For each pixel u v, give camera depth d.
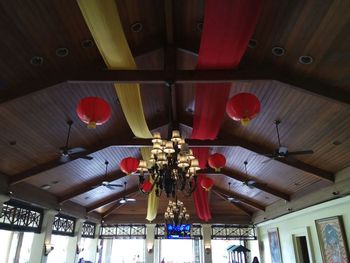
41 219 8.55
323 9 3.47
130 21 4.30
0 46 3.78
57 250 10.87
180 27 4.64
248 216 12.88
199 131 5.63
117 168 9.00
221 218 12.73
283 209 9.55
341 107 4.77
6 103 4.25
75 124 5.87
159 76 4.18
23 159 6.17
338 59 3.99
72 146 6.52
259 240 12.47
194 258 13.22
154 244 12.48
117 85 4.25
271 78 4.29
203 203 10.48
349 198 6.38
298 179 7.88
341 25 3.56
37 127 5.45
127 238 12.73
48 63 4.28
